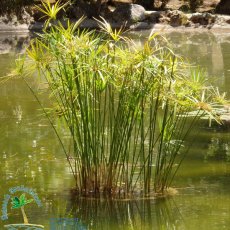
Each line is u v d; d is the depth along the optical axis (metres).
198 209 7.96
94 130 8.46
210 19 33.34
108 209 7.99
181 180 9.02
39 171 9.52
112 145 8.35
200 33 31.20
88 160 8.45
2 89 16.52
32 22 33.22
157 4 36.06
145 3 36.09
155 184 8.53
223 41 27.48
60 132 11.80
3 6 33.06
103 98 14.12
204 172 9.39
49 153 10.45
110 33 8.56
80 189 8.55
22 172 9.51
